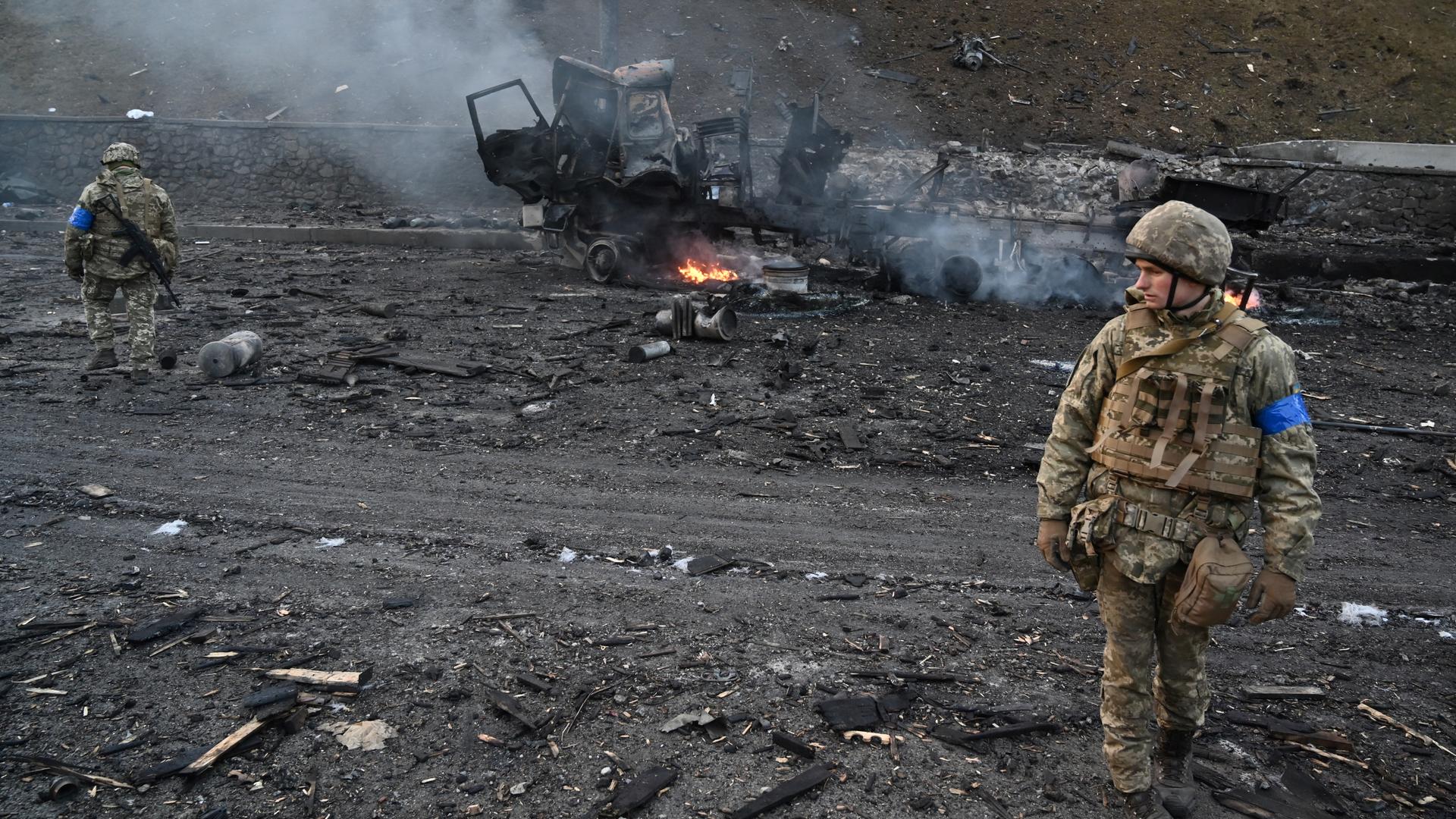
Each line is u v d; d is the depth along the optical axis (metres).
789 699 3.34
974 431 6.77
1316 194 18.50
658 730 3.13
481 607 3.99
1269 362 2.31
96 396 6.99
